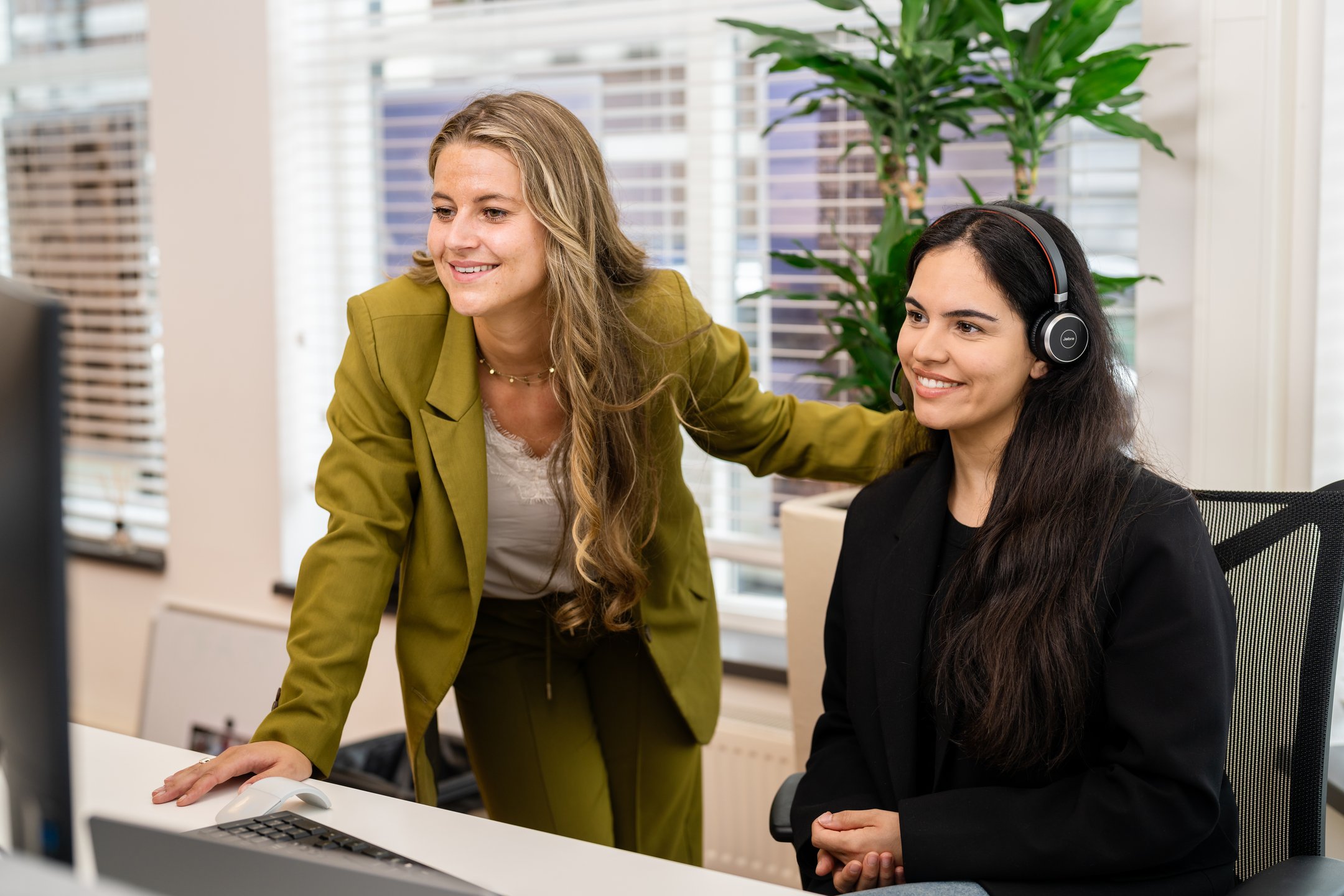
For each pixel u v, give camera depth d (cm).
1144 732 105
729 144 260
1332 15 183
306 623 131
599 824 170
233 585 325
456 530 143
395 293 145
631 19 265
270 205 304
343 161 308
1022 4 189
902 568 126
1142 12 200
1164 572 110
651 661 167
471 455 141
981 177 235
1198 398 201
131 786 116
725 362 157
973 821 110
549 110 136
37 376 66
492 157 131
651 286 149
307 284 314
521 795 170
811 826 125
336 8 304
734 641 267
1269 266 193
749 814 243
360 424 139
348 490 137
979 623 117
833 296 205
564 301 136
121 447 356
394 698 297
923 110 196
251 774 118
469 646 166
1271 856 115
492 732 170
